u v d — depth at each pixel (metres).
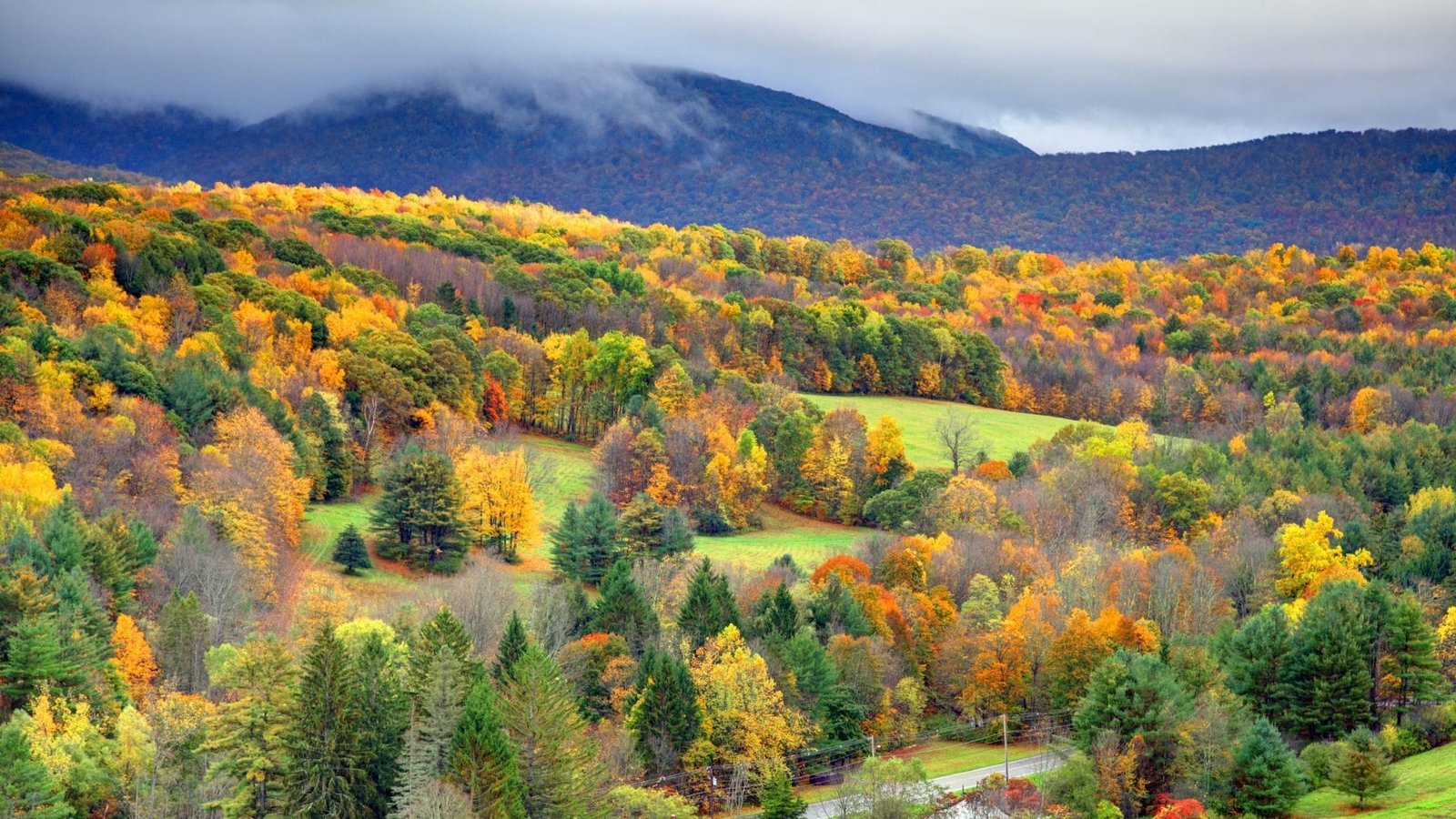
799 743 111.31
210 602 122.81
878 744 119.19
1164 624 140.75
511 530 165.75
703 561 137.12
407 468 157.75
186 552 127.50
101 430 149.75
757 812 104.00
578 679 114.25
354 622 112.00
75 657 102.38
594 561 156.38
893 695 123.75
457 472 165.12
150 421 158.00
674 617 133.38
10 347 159.62
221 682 92.94
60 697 97.12
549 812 89.44
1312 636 117.19
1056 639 127.50
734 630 116.88
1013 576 151.12
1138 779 102.38
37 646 100.06
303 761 87.44
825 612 131.12
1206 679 118.69
